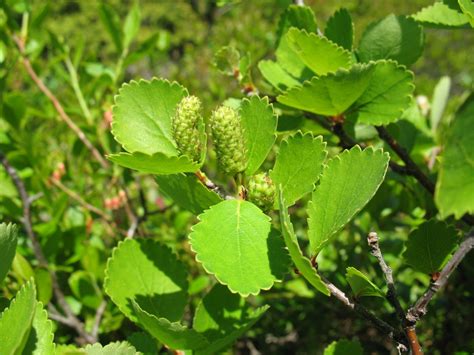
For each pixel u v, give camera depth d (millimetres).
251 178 123
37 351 118
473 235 108
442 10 160
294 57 173
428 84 440
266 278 111
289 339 265
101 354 124
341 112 153
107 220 243
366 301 223
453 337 218
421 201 196
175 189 128
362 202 110
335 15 169
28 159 236
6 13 242
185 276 149
